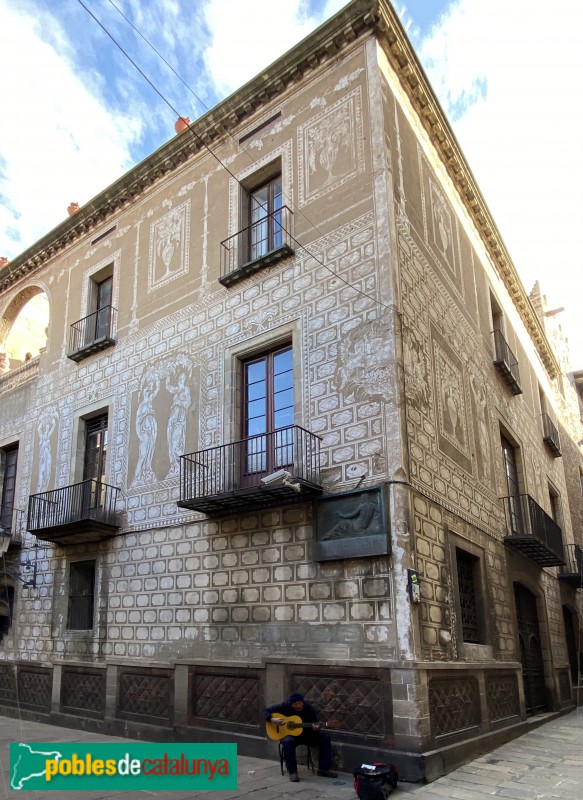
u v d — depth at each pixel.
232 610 10.46
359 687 8.63
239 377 11.99
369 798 7.02
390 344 9.83
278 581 9.98
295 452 10.30
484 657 11.13
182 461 12.13
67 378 15.87
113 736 11.45
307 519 9.91
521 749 10.29
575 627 20.47
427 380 10.95
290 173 12.28
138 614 11.99
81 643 12.96
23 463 16.42
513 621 13.44
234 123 13.61
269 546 10.27
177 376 12.98
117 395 14.27
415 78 12.61
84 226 16.77
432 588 9.41
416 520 9.34
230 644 10.30
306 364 10.79
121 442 13.73
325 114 12.05
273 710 8.34
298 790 7.57
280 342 11.48
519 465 17.20
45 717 13.11
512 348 18.64
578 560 20.62
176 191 14.63
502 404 16.14
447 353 12.41
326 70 12.29
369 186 10.93
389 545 8.88
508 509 14.88
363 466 9.53
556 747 10.54
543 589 16.92
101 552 13.22
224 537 10.98
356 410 9.89
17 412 17.23
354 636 8.88
